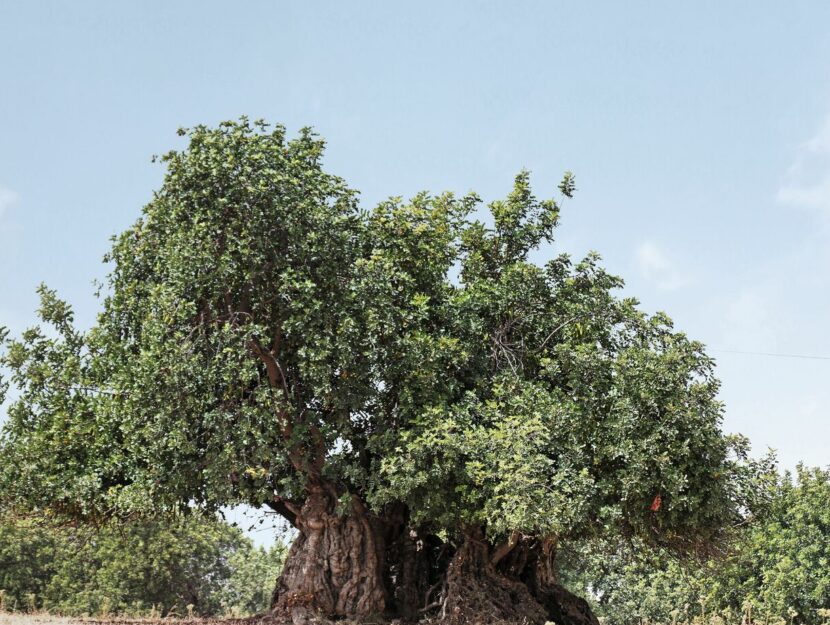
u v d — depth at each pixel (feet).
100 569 147.84
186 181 60.64
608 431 60.85
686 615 127.13
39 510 68.64
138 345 66.85
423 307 63.10
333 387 62.28
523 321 70.95
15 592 145.28
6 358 67.62
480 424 62.54
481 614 67.05
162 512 66.49
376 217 66.74
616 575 140.26
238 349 59.88
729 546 70.79
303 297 60.08
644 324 69.21
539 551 74.18
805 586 109.70
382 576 69.56
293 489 64.08
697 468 59.57
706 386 59.88
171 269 60.29
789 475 121.08
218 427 59.06
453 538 70.85
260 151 61.36
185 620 73.82
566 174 74.13
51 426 66.39
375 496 60.80
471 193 73.56
